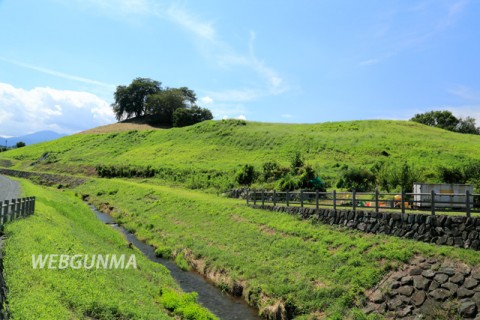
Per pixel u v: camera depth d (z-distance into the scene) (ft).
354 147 206.90
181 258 81.97
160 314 43.93
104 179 212.43
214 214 107.24
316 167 173.06
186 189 169.17
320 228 75.25
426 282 50.06
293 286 58.54
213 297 62.49
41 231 56.95
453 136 236.02
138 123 454.81
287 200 92.27
